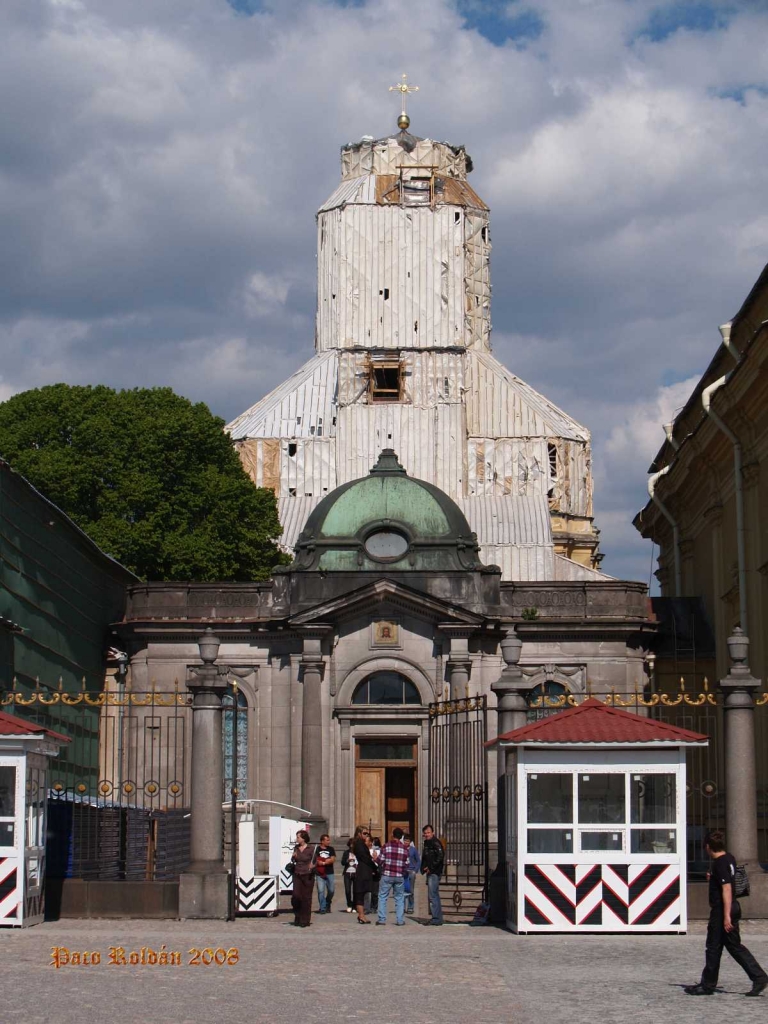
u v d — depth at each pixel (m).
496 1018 26.89
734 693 45.12
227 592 77.44
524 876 41.09
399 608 75.56
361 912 46.00
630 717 42.09
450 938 40.19
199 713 45.62
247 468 156.00
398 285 152.50
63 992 29.78
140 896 44.56
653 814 41.25
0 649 61.41
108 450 96.50
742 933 40.72
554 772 41.38
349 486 78.19
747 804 44.66
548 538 141.75
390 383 149.75
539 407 159.50
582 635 76.44
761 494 66.94
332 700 75.38
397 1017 26.98
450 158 165.75
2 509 62.00
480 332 165.12
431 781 52.69
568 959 35.56
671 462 90.12
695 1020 26.66
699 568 87.44
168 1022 26.33
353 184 162.12
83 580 75.56
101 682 78.56
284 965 34.28
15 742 41.28
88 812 48.84
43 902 43.84
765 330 58.84
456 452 146.00
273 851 54.84
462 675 74.56
